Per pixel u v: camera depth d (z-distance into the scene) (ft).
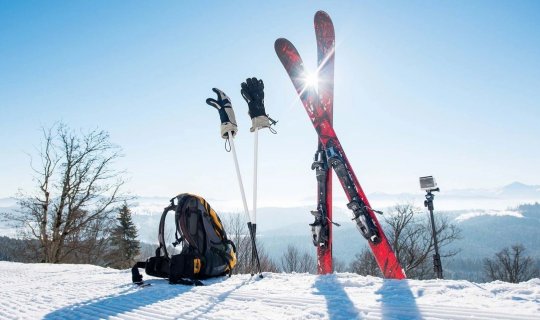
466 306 5.44
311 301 6.52
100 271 18.04
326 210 11.85
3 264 26.20
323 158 12.16
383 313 5.40
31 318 6.50
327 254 11.74
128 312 6.63
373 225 10.76
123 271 16.46
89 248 59.67
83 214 57.62
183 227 10.61
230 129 11.03
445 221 75.36
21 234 55.83
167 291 8.58
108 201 59.00
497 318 4.77
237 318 5.69
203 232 10.76
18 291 10.28
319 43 14.84
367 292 7.10
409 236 58.13
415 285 7.34
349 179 11.27
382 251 10.65
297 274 10.59
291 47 14.88
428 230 57.93
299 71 14.21
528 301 5.56
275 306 6.42
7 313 7.02
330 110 12.62
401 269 10.21
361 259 65.31
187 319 5.92
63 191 57.31
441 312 5.22
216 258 10.92
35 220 56.18
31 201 55.57
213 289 8.56
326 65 13.78
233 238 40.09
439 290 6.68
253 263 10.82
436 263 13.71
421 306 5.63
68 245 58.44
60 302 7.91
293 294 7.34
